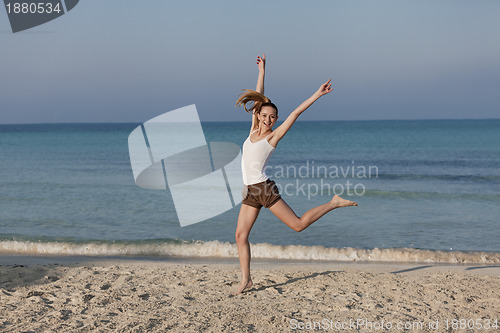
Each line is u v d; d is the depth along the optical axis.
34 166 27.34
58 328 3.73
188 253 8.34
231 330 3.69
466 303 4.41
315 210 4.46
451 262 7.62
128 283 5.21
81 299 4.52
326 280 5.27
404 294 4.71
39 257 7.68
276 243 9.12
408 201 14.70
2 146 49.22
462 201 14.66
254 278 5.41
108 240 9.13
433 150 40.97
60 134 85.88
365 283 5.14
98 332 3.64
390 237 9.61
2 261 7.14
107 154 37.47
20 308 4.25
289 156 36.00
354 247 8.69
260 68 5.09
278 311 4.16
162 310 4.20
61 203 14.26
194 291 4.84
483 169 25.94
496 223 11.09
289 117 4.29
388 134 73.81
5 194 16.19
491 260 7.69
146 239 9.14
